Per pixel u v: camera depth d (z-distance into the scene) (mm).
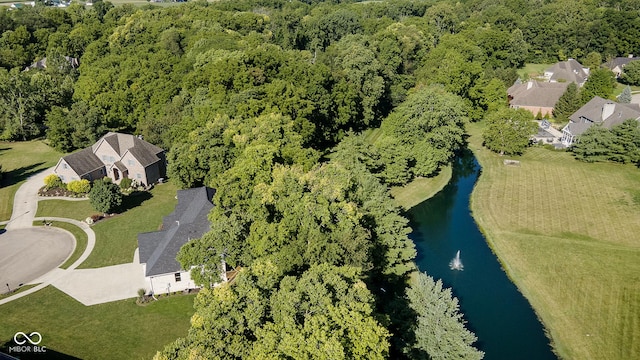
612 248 63188
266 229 45906
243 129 72250
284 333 31203
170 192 81312
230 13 154250
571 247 64062
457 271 60750
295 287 35406
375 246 53531
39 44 143625
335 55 122125
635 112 94125
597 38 162000
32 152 100062
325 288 34562
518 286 57719
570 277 58125
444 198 81875
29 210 74312
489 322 51625
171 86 100188
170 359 32094
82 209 74625
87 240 65250
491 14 175625
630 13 156500
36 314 50531
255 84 91688
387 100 122562
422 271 60469
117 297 53312
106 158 85250
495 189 83125
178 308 51500
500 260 63188
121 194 73500
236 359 31797
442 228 71875
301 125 85812
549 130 110750
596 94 116562
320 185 49062
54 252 62438
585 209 74000
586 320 51156
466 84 119375
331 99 97125
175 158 75062
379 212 57062
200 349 30891
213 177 71500
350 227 46625
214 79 89875
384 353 33781
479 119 121375
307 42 159125
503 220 72625
